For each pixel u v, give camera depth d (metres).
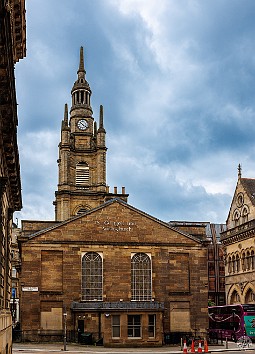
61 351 49.44
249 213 83.00
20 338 59.47
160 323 59.06
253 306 68.38
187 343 61.88
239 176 87.94
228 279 88.88
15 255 108.50
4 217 29.70
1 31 16.56
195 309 63.88
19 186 36.41
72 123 114.00
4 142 25.05
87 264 62.94
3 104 20.88
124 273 63.38
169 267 64.50
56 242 62.34
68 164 108.56
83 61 121.00
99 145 110.31
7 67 18.36
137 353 48.81
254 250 79.69
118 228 64.25
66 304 61.09
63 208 105.25
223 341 70.00
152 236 64.75
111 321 58.12
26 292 60.59
